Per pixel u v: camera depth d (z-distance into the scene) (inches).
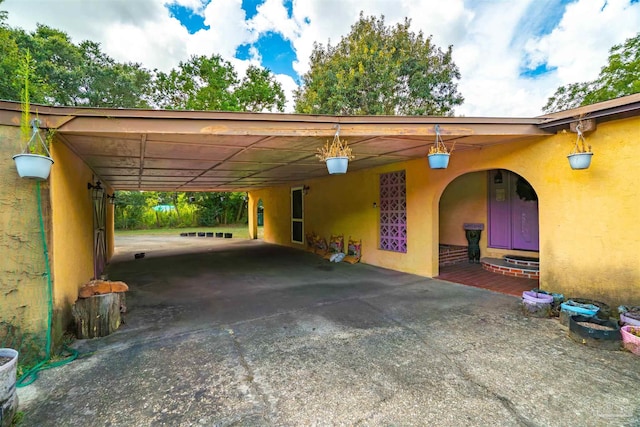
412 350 120.3
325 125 145.1
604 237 153.6
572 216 165.2
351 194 337.1
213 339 133.8
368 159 254.2
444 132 157.8
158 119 124.7
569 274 167.0
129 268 313.3
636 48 445.1
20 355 110.7
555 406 84.3
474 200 318.0
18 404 85.3
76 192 170.2
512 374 101.3
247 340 132.3
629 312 135.9
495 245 298.7
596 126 154.0
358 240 329.7
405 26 633.6
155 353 120.3
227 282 246.4
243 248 468.1
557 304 158.6
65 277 138.9
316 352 119.9
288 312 169.8
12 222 110.8
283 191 498.0
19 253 111.7
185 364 111.3
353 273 274.5
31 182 113.8
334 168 146.1
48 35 560.7
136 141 150.1
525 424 77.3
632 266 145.2
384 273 270.7
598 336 119.2
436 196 244.7
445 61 651.5
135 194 844.6
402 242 275.6
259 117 135.7
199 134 131.5
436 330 140.4
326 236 384.5
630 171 144.4
